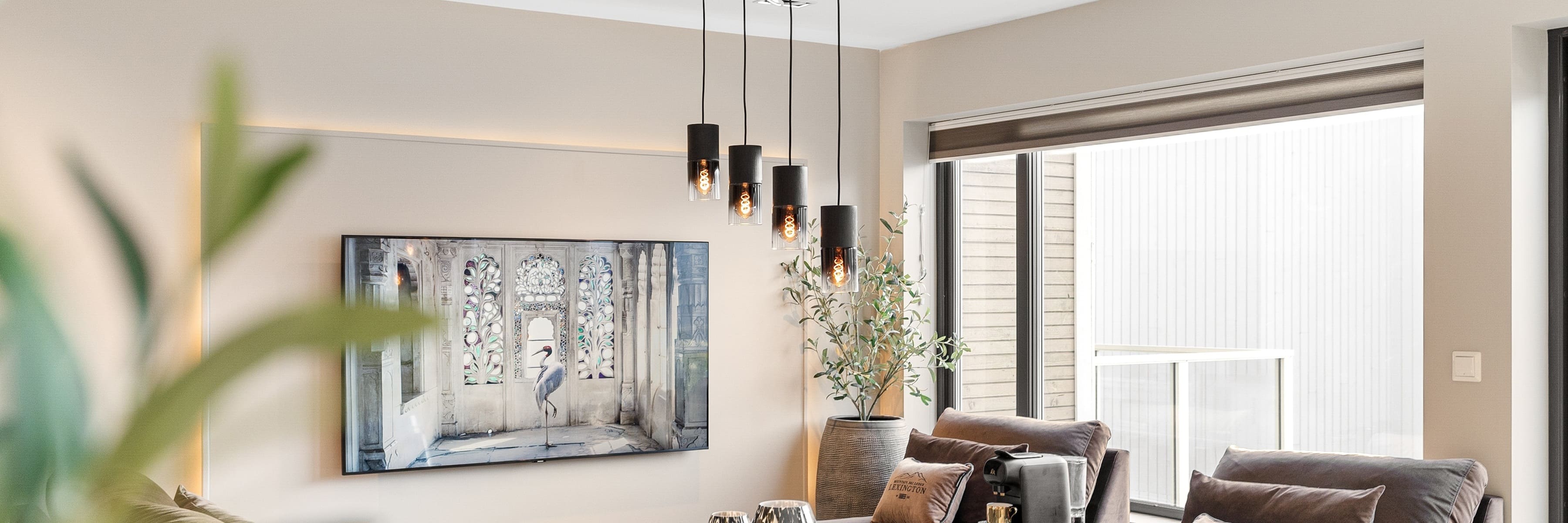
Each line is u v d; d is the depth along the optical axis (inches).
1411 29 155.3
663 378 206.8
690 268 209.8
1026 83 207.0
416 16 189.3
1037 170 221.8
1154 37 186.7
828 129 228.1
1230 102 181.6
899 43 229.5
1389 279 211.8
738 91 217.6
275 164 9.4
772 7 200.7
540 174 197.2
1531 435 147.8
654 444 205.9
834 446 211.9
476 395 190.1
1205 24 179.5
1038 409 220.7
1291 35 168.6
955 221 232.5
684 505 211.0
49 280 9.1
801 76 225.1
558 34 200.7
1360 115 166.7
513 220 194.7
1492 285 146.9
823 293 219.9
